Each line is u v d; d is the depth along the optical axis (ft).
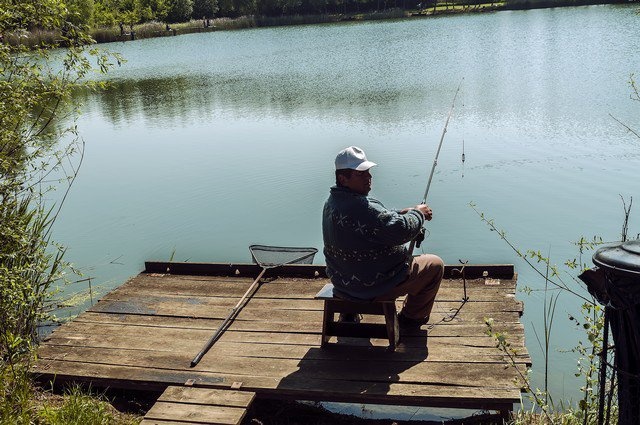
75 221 30.83
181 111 58.29
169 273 20.65
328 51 99.40
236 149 42.80
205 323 17.12
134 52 125.70
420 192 31.19
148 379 14.61
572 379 16.67
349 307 14.88
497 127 42.55
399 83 63.31
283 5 207.21
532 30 102.94
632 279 8.24
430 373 13.99
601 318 12.58
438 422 14.28
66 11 17.99
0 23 17.17
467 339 15.20
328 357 14.96
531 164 34.19
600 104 46.26
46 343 16.56
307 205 31.22
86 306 22.03
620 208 27.68
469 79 61.82
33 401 14.16
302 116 51.62
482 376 13.73
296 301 17.95
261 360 15.07
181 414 13.33
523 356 14.24
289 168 37.24
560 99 49.06
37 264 17.95
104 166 40.65
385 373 14.14
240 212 30.71
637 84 51.21
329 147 41.32
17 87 17.28
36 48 18.42
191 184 35.47
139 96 68.90
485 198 29.84
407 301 15.79
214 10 214.69
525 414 13.79
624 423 8.82
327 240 14.21
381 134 43.37
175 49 127.85
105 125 54.19
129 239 28.25
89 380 14.87
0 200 17.90
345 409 14.99
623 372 8.69
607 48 73.41
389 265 14.05
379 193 31.32
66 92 18.66
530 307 20.42
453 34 109.09
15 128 17.19
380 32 128.57
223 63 95.14
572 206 28.25
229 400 13.67
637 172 31.99
